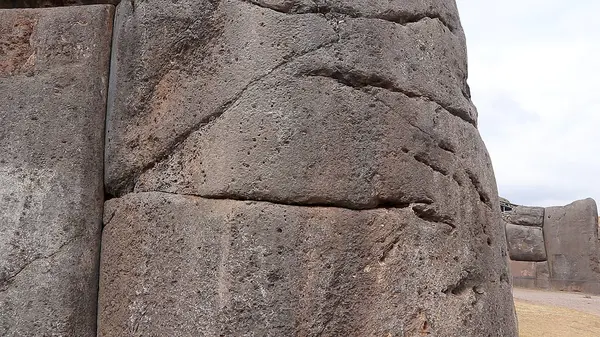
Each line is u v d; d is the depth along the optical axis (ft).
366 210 7.33
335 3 7.73
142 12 8.17
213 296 6.93
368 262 7.19
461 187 8.05
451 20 8.91
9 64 8.41
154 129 7.84
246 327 6.77
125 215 7.83
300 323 6.85
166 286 7.23
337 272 7.06
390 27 7.91
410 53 7.98
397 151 7.54
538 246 43.96
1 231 7.74
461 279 7.67
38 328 7.55
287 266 6.94
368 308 7.07
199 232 7.22
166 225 7.44
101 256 8.07
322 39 7.55
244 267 6.91
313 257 7.02
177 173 7.61
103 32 8.71
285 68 7.43
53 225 7.86
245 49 7.54
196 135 7.60
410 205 7.52
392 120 7.61
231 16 7.74
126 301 7.52
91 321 7.89
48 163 8.01
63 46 8.52
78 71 8.41
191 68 7.80
